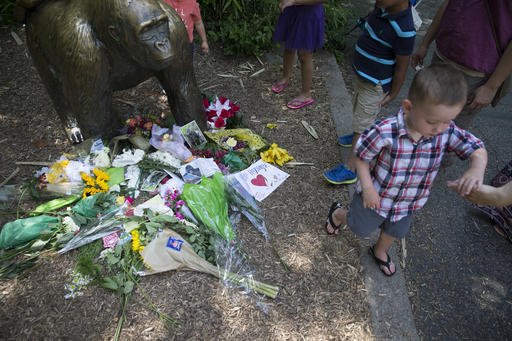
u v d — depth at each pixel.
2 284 2.12
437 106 1.43
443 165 2.89
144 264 2.15
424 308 2.27
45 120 3.15
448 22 2.26
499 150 3.35
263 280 2.21
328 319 2.08
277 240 2.43
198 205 2.38
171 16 2.24
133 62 2.23
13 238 2.21
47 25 2.15
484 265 2.52
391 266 2.32
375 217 2.00
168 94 2.71
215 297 2.11
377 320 2.11
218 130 3.05
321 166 2.96
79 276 2.12
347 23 4.97
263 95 3.67
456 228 2.73
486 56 2.13
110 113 2.54
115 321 2.00
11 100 3.31
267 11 4.38
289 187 2.77
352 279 2.27
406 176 1.76
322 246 2.42
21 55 3.83
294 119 3.40
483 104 2.24
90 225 2.32
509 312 2.30
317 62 4.17
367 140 1.71
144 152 2.71
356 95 2.69
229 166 2.81
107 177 2.52
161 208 2.41
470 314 2.27
